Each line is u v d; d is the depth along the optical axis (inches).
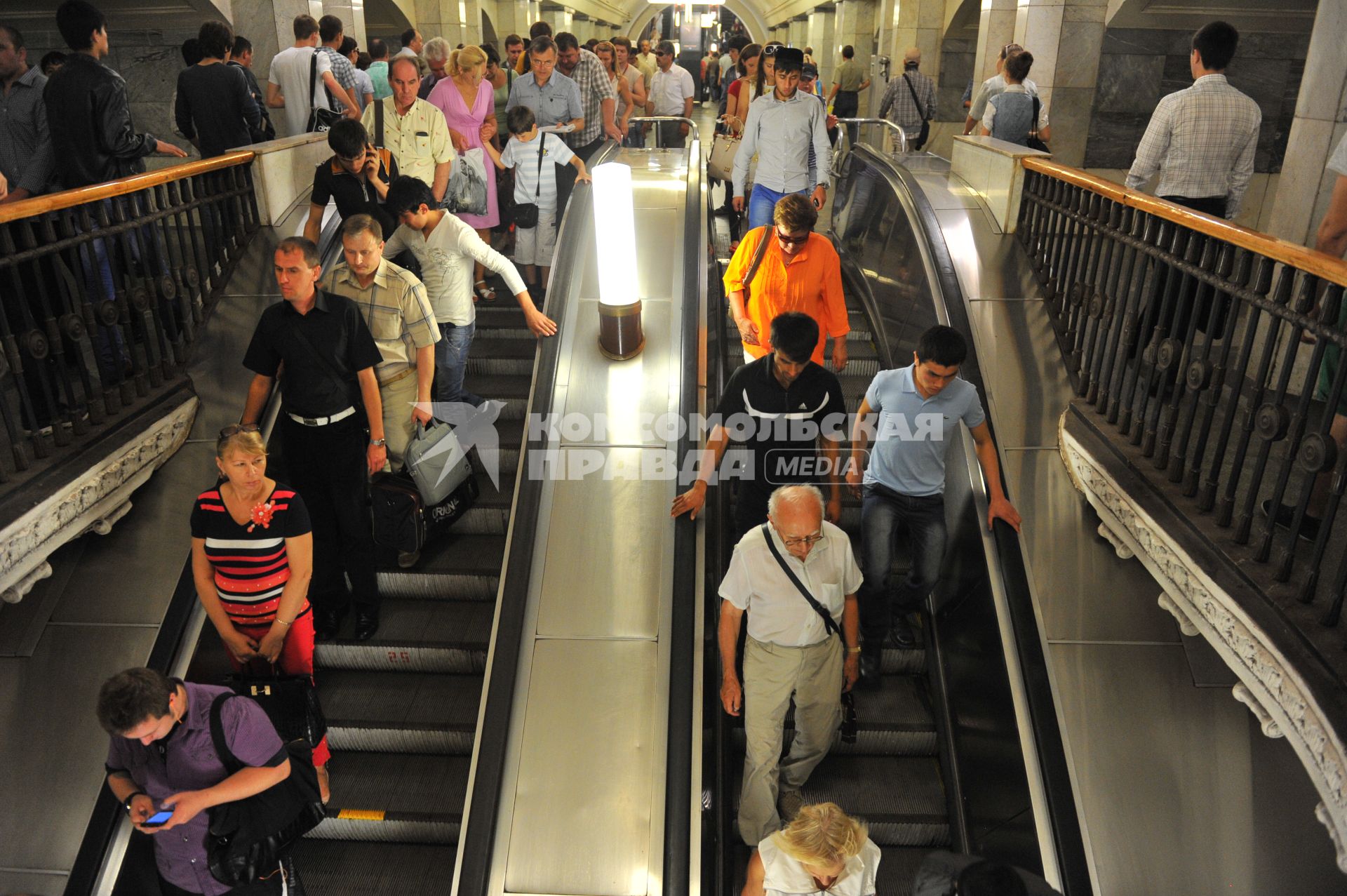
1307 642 93.2
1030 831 112.5
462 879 112.7
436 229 161.3
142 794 100.3
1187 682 121.0
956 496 158.2
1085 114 352.2
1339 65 165.6
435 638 158.4
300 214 212.1
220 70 208.8
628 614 138.6
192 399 161.8
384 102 192.5
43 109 174.9
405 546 156.6
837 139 324.5
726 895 132.6
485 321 227.9
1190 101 171.6
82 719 121.2
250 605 123.3
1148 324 140.6
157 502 147.6
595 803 120.8
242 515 119.1
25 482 123.9
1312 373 99.0
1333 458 92.8
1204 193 177.0
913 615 169.3
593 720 128.1
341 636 159.5
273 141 224.4
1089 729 116.7
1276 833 108.4
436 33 567.5
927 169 248.5
